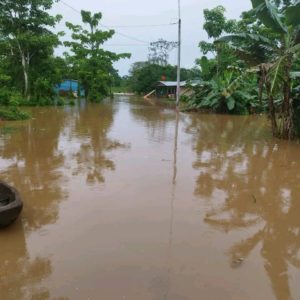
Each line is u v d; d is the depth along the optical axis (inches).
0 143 494.0
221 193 295.3
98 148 467.5
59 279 168.4
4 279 169.3
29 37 1028.5
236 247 202.5
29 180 322.3
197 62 1416.1
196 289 161.3
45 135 567.2
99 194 285.0
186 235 215.3
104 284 164.2
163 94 2135.8
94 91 1509.6
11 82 1118.4
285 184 324.2
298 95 542.9
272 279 171.6
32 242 203.8
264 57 522.3
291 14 434.3
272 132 581.0
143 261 184.1
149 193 289.4
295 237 219.0
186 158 416.2
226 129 674.8
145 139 544.1
